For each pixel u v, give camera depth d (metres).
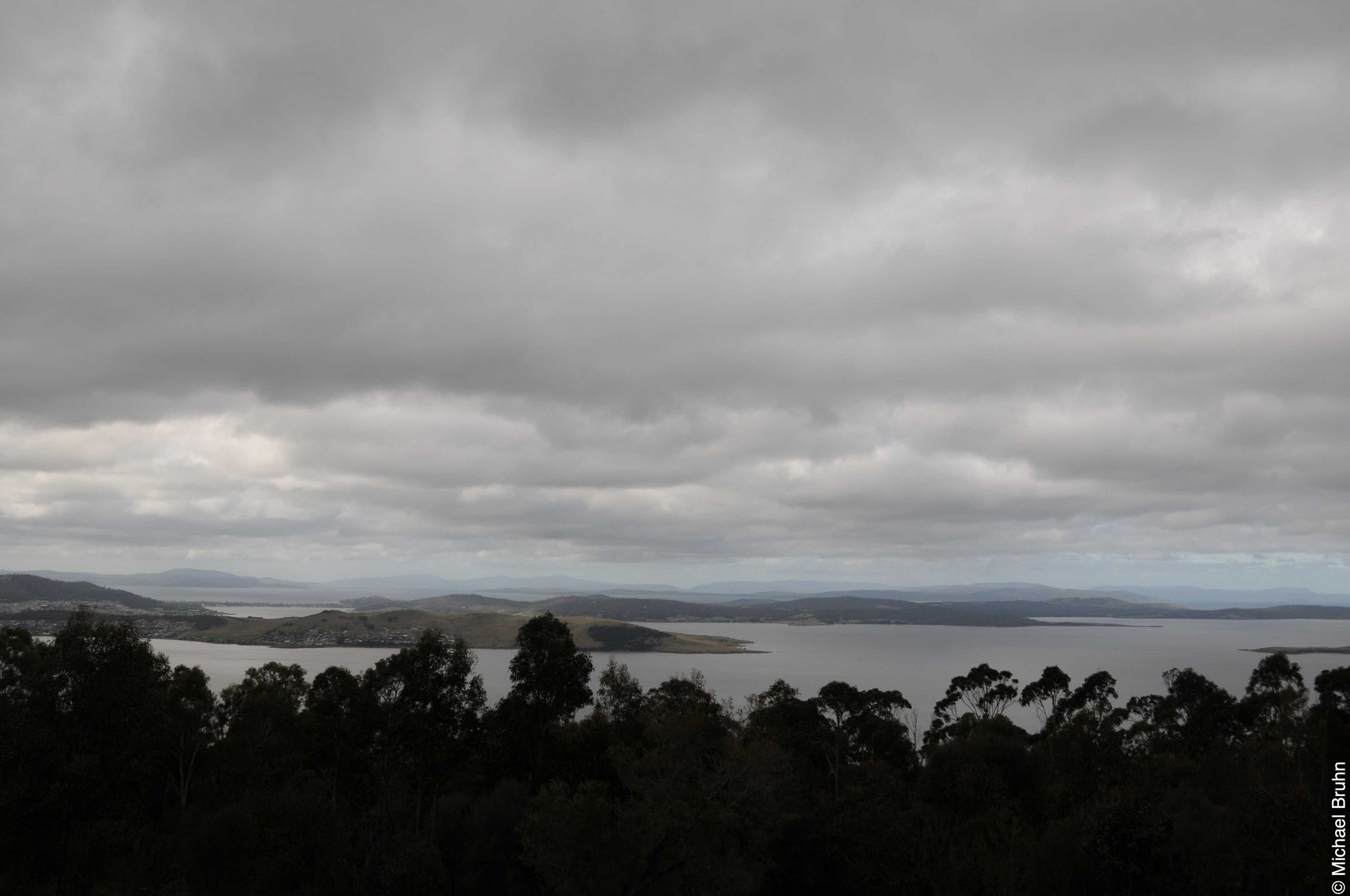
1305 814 39.97
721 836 41.47
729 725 79.19
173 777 68.12
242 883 47.66
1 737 44.22
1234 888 40.12
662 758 43.97
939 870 46.53
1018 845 47.09
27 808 42.69
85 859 48.25
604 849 40.66
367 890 47.31
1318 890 37.50
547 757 59.88
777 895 48.78
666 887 41.25
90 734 46.66
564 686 59.56
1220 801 57.19
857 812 50.00
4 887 46.50
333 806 53.88
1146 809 43.31
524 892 49.59
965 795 56.94
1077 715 70.00
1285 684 79.75
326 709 67.44
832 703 77.06
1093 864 42.84
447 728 61.19
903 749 74.75
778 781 44.53
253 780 66.44
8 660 57.88
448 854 52.50
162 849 54.38
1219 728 76.06
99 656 47.03
